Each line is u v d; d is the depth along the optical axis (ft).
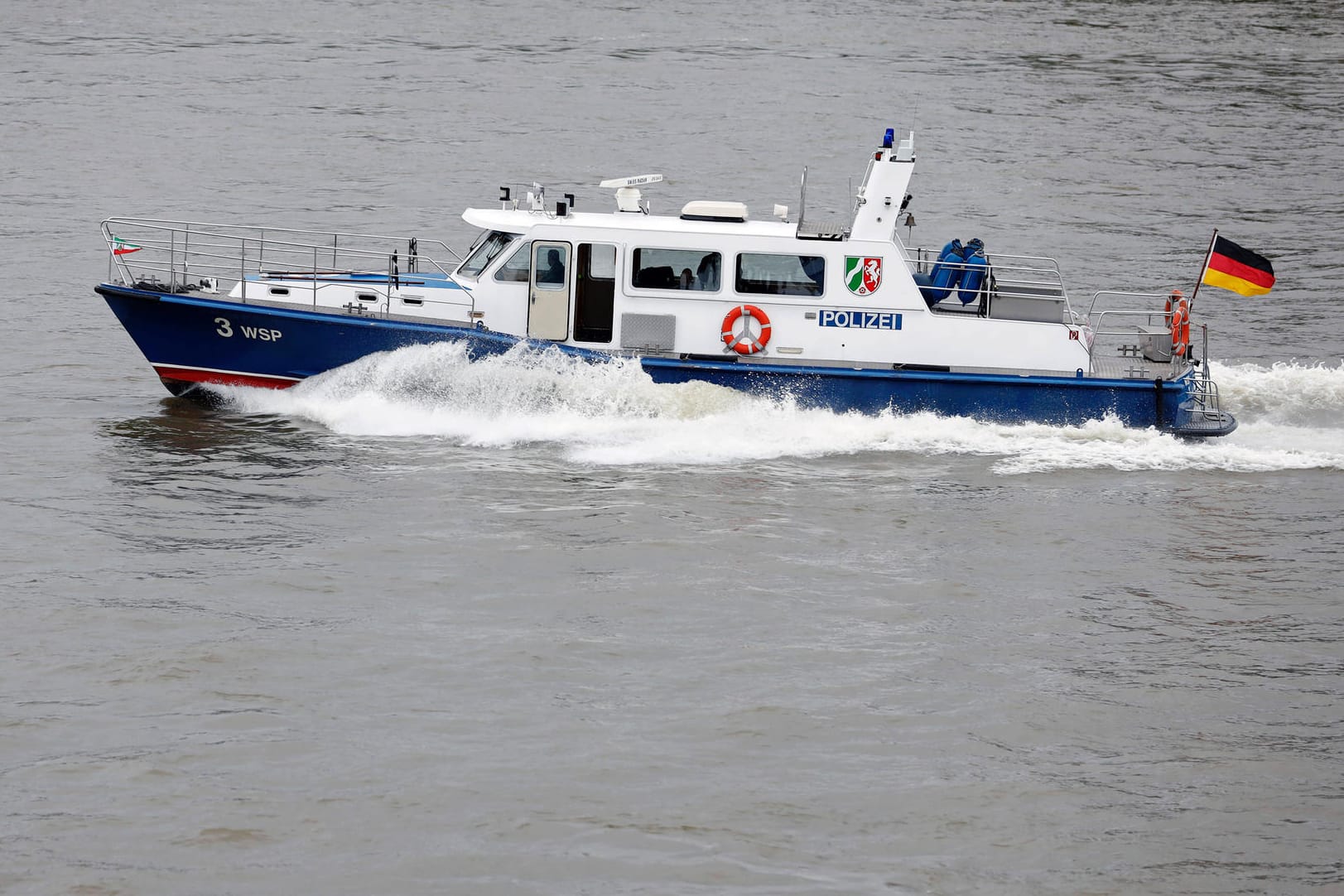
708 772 139.85
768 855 128.77
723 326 230.27
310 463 214.69
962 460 221.25
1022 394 229.86
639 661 159.22
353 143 472.03
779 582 178.60
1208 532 196.24
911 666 159.53
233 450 219.41
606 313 231.30
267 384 235.40
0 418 233.55
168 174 427.33
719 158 465.88
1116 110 547.49
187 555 182.91
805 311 230.07
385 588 174.70
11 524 191.31
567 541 188.85
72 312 297.12
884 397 230.07
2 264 331.77
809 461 219.61
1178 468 220.43
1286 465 222.28
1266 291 239.50
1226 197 422.41
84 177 421.18
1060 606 174.29
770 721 148.25
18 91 541.75
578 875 125.90
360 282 238.07
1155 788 138.92
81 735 143.23
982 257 235.20
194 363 234.17
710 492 206.69
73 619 165.17
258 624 165.07
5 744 141.38
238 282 238.48
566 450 221.66
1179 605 175.01
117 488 204.44
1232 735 147.23
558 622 167.32
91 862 126.11
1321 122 529.45
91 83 562.66
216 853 127.65
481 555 184.03
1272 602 175.73
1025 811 135.44
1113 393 229.04
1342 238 377.50
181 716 146.82
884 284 229.45
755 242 228.63
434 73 602.85
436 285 236.84
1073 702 152.76
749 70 624.59
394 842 129.39
